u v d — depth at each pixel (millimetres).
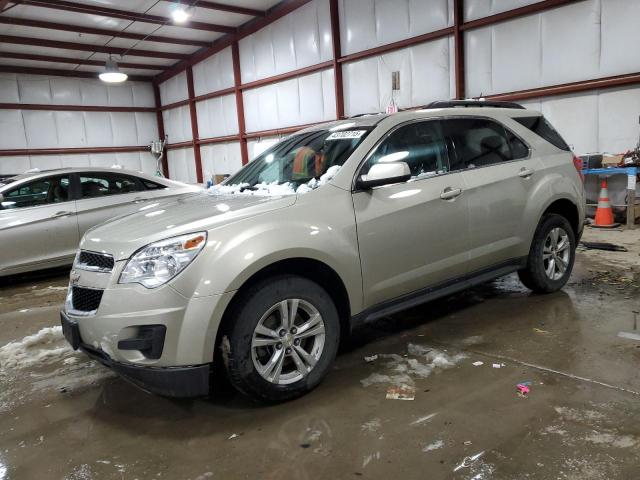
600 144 7492
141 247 2434
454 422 2359
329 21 10898
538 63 7914
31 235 5750
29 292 5625
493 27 8344
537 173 3828
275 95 12867
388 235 2951
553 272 4070
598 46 7242
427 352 3178
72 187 6152
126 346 2348
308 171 3166
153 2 11070
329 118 11453
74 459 2285
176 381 2338
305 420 2467
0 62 14211
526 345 3172
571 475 1940
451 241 3279
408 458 2115
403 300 3143
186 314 2316
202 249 2381
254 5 12039
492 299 4137
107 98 16516
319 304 2684
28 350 3713
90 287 2539
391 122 3227
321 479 2020
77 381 3143
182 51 15070
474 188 3398
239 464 2156
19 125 14891
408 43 9438
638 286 4242
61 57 14422
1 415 2750
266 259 2453
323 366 2721
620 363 2836
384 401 2596
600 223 6984
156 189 6773
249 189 3363
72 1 10742
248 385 2479
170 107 17031
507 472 1982
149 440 2400
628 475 1921
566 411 2383
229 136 14781
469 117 3627
